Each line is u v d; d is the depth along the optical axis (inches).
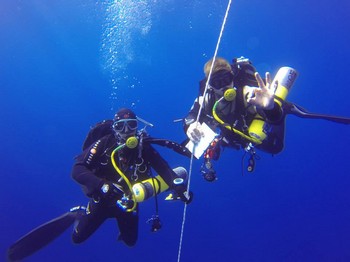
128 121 131.9
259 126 147.8
